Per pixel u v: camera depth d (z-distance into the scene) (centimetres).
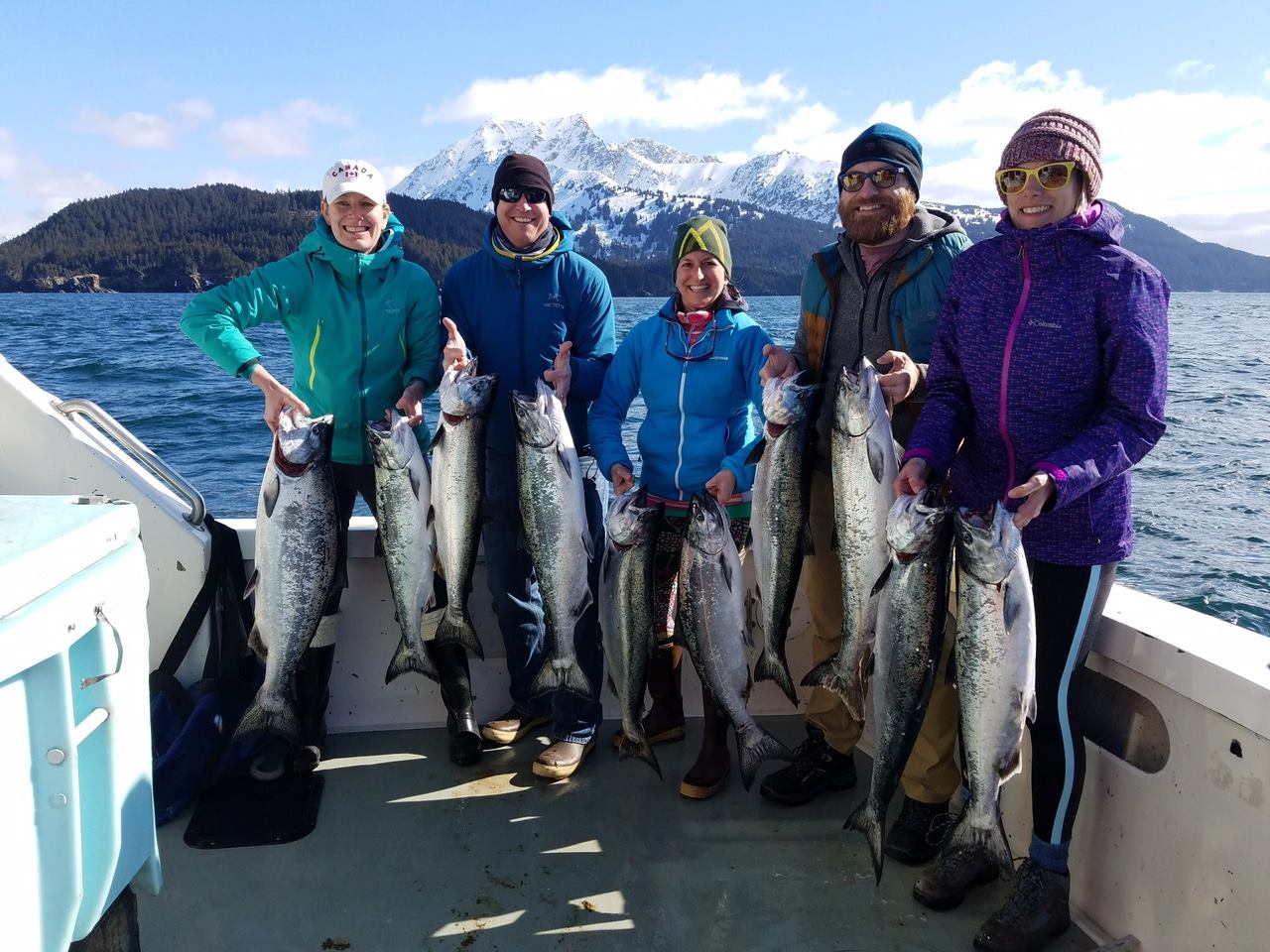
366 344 331
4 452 318
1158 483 1488
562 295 347
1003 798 292
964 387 264
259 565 309
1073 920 261
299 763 334
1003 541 227
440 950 253
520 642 363
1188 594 979
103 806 172
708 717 330
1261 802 208
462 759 349
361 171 317
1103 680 264
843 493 273
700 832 310
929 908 269
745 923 264
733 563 304
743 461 309
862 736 370
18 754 145
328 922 264
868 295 294
